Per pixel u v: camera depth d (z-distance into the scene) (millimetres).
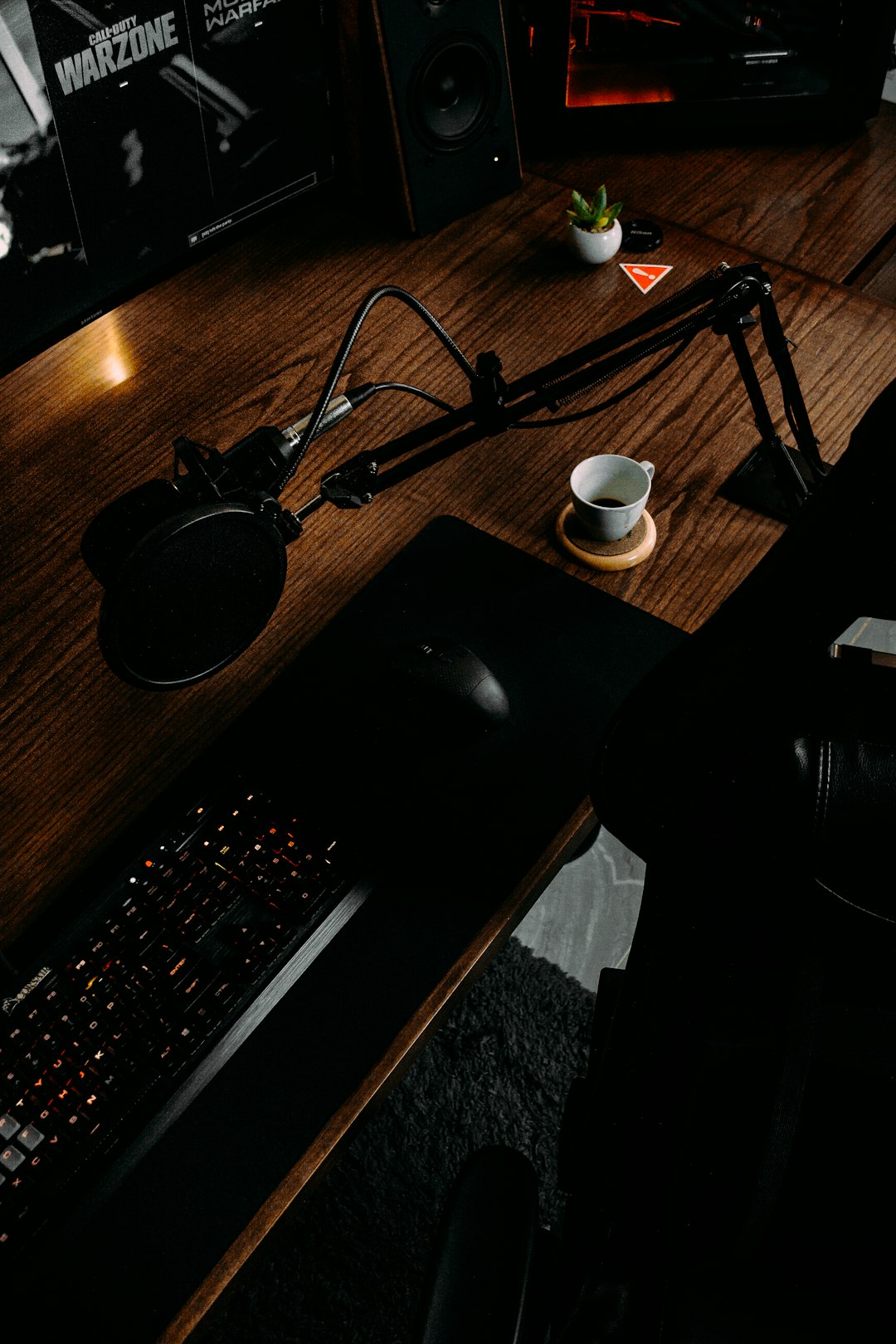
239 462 900
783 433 1367
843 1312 981
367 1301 1588
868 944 713
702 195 1688
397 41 1433
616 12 1611
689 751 783
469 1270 909
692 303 931
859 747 635
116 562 834
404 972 1019
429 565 1269
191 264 1539
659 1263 933
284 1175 927
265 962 1013
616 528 1243
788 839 656
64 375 1440
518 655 1198
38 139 1287
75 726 1158
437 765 1126
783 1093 766
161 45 1335
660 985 798
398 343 1476
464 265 1575
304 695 1173
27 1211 905
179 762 1131
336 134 1576
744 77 1700
